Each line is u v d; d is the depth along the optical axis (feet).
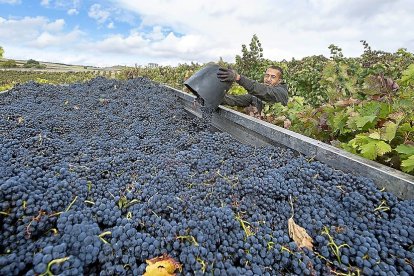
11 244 4.25
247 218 5.49
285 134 8.46
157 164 7.90
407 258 4.41
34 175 5.70
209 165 7.72
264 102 14.83
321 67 23.29
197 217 5.24
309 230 5.12
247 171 7.11
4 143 8.23
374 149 6.75
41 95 17.21
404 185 5.50
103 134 11.37
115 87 20.71
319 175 6.51
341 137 9.11
